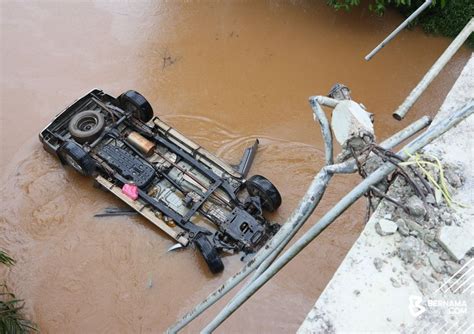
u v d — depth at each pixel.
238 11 10.23
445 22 9.72
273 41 9.72
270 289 6.76
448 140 3.76
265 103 8.77
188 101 8.81
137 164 7.39
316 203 3.26
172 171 7.53
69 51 9.50
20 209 7.55
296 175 7.93
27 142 8.25
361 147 3.32
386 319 2.99
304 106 8.74
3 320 6.16
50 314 6.60
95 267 6.99
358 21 10.04
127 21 10.01
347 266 3.21
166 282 6.84
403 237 3.28
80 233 7.31
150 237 7.23
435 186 3.39
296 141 8.30
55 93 8.90
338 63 9.38
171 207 7.18
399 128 8.40
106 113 7.96
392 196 3.39
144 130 7.77
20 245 7.20
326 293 3.10
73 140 7.61
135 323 6.53
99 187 7.61
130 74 9.19
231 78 9.12
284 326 6.47
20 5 10.16
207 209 7.16
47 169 7.93
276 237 3.25
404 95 8.89
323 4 10.32
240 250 6.92
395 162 3.09
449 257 3.15
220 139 8.34
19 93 8.89
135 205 7.13
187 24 9.98
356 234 7.23
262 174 7.93
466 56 9.42
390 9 10.16
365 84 9.05
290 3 10.38
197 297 6.70
